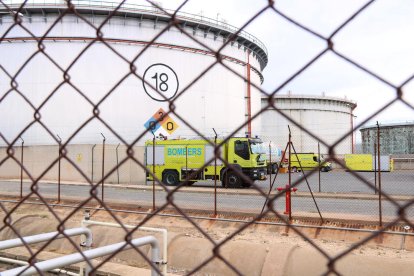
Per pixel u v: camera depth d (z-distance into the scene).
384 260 6.29
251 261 7.02
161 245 7.84
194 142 22.20
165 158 22.92
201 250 7.57
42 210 14.04
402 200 14.31
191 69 35.00
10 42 32.16
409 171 45.09
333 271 1.18
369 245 8.79
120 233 8.61
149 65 33.34
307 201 15.16
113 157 28.45
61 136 31.59
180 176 22.52
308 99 55.12
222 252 7.39
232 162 21.11
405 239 8.73
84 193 18.86
